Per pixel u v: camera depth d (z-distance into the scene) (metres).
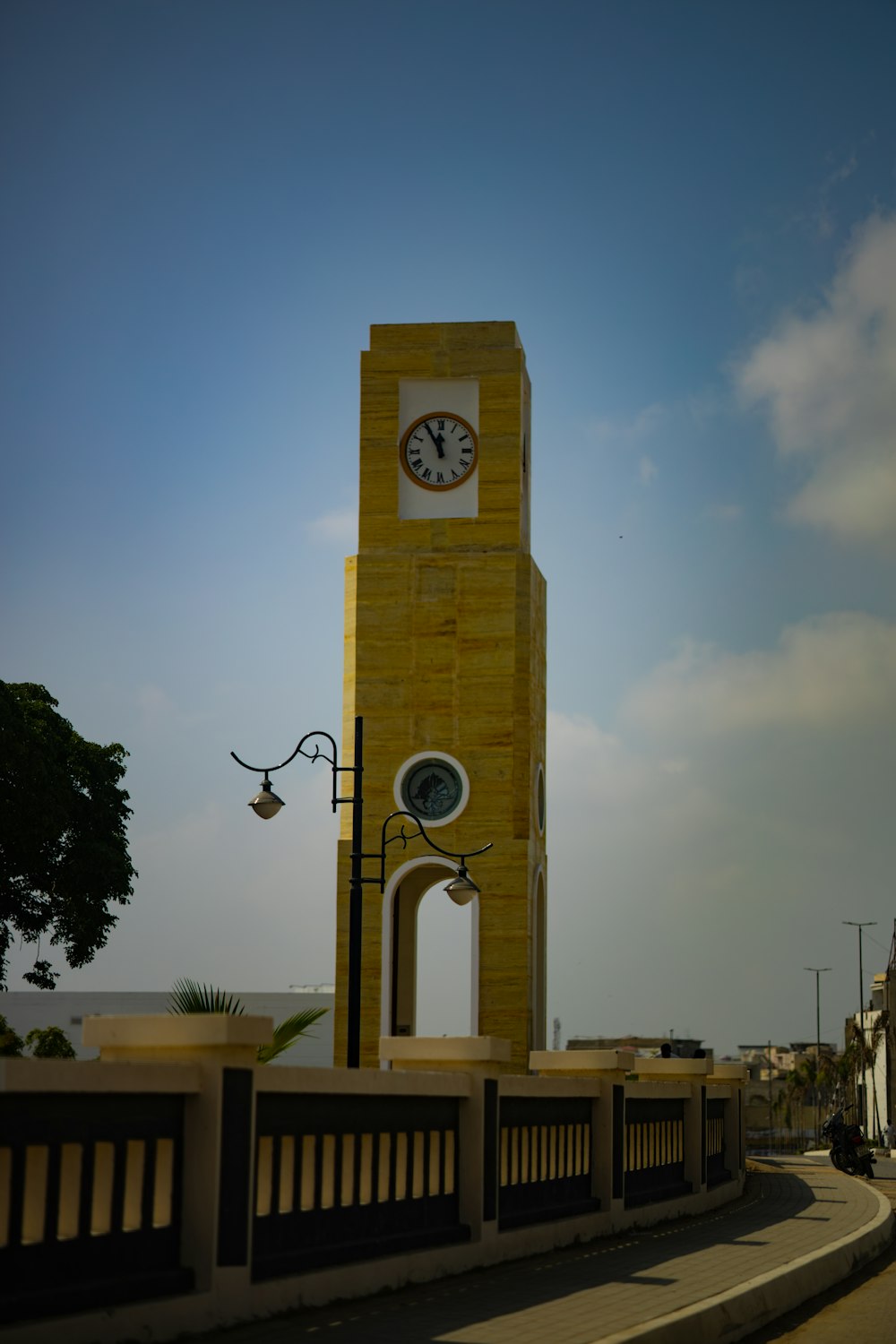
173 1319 11.27
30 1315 10.16
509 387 42.28
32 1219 10.48
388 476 42.25
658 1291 14.72
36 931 49.28
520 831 40.09
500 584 41.41
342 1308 13.27
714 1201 25.69
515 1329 12.34
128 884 50.25
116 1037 12.30
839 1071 112.69
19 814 45.59
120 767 51.72
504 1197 17.64
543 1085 18.80
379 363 42.66
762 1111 144.38
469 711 40.84
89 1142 10.91
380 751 40.88
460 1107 16.64
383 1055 16.86
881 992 108.31
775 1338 14.23
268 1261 12.72
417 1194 15.73
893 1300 16.72
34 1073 10.28
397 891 40.69
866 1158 37.19
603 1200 20.44
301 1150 13.42
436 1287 14.91
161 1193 11.71
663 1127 23.97
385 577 41.72
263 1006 72.56
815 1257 17.61
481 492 41.88
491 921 39.62
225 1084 11.96
